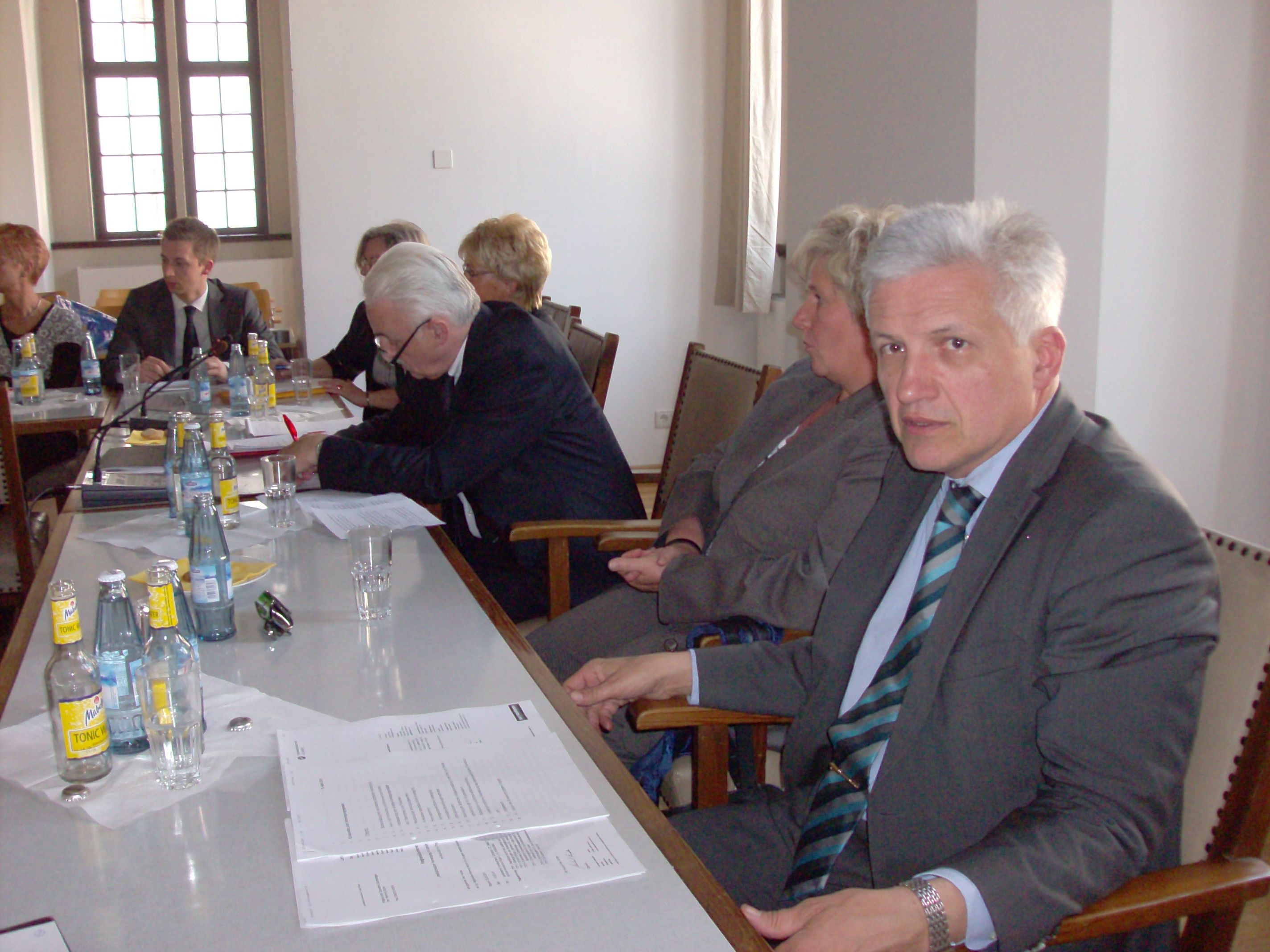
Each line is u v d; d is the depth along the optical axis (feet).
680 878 2.82
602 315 18.02
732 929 2.62
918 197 8.84
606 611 6.65
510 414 7.24
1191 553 3.30
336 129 16.58
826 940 2.91
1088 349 7.84
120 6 22.09
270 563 5.41
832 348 5.63
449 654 4.33
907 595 4.22
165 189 22.77
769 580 5.36
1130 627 3.26
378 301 7.20
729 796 4.87
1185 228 7.76
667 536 6.80
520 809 3.12
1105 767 3.20
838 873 3.98
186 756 3.31
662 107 17.62
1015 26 7.79
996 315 3.49
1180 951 3.56
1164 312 7.86
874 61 9.29
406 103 16.75
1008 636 3.54
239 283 20.24
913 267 3.55
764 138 16.49
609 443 7.82
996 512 3.67
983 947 3.06
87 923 2.64
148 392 9.46
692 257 18.16
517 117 17.16
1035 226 3.55
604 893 2.75
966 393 3.56
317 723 3.66
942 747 3.64
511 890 2.75
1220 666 3.56
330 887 2.75
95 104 22.34
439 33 16.67
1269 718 3.39
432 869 2.83
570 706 3.84
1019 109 7.88
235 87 22.71
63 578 5.22
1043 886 3.04
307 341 17.03
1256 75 7.63
